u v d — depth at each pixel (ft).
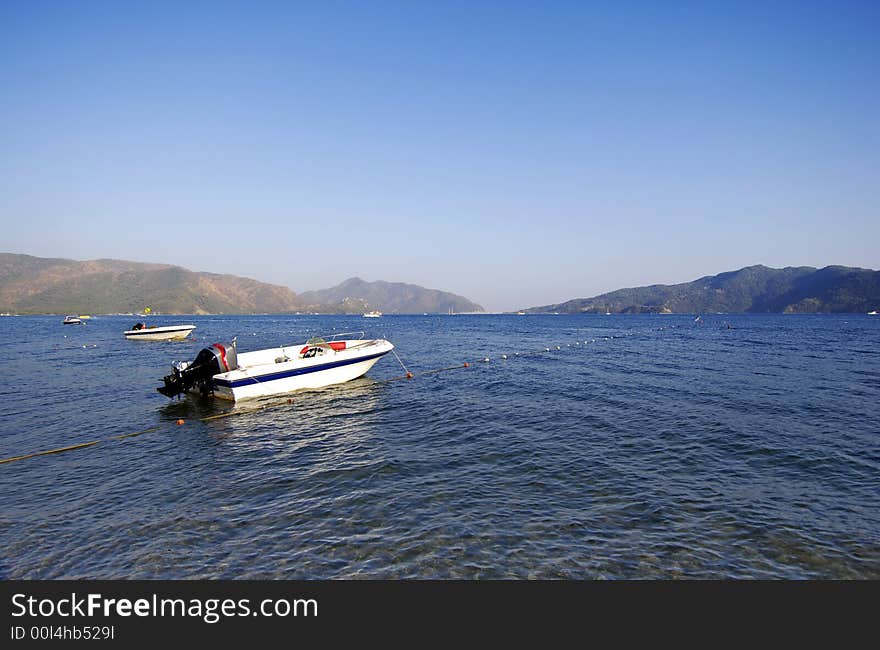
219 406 68.49
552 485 36.45
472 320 638.94
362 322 542.57
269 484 38.24
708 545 27.71
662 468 39.73
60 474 41.88
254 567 26.45
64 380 92.02
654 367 100.68
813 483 36.40
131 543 29.17
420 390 77.61
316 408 66.13
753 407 60.75
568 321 538.88
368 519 31.37
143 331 203.41
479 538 28.66
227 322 542.16
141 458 46.19
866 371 92.07
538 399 67.87
